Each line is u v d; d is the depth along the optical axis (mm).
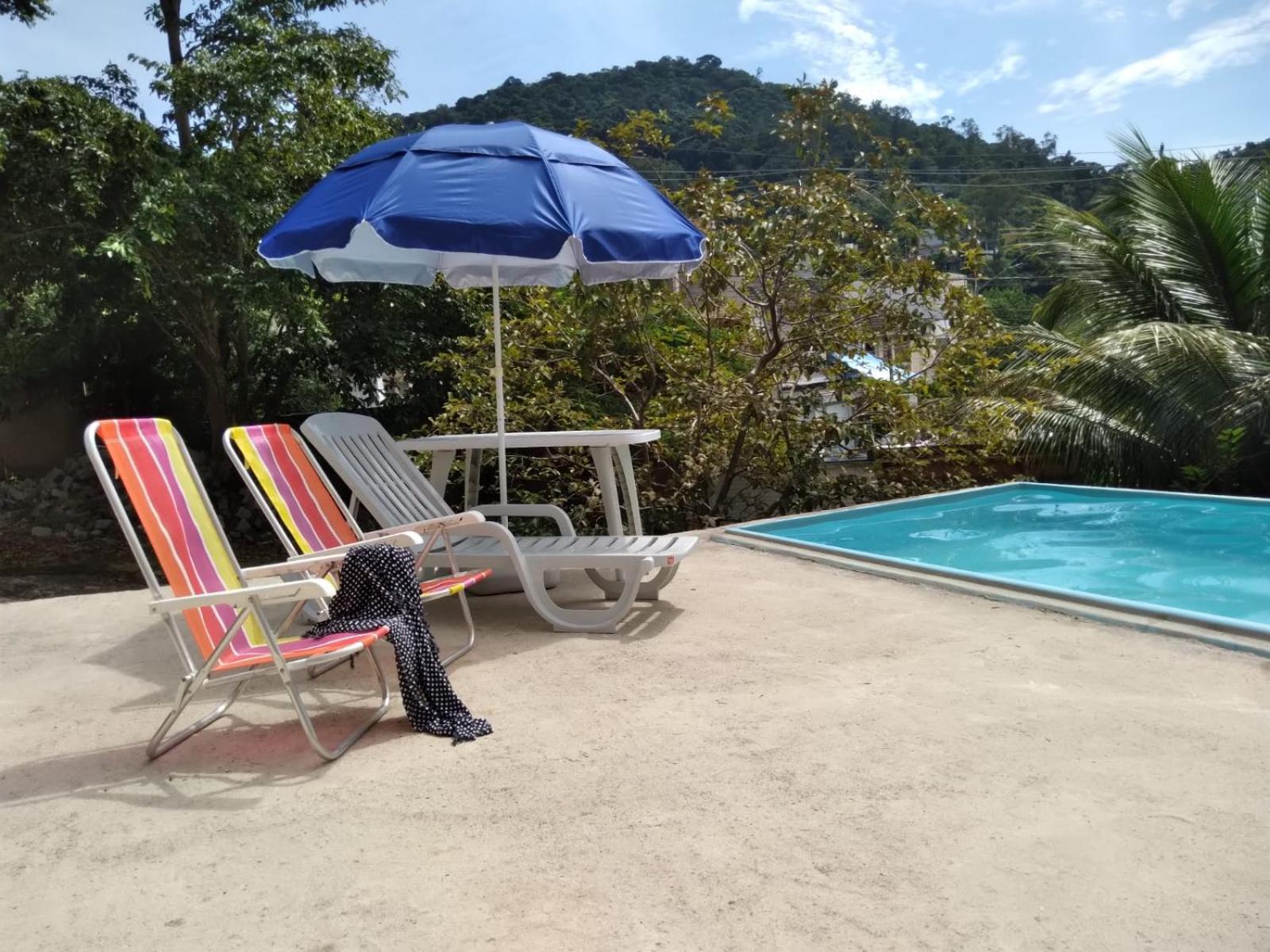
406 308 13094
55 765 2988
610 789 2625
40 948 1958
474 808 2545
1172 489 11375
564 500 10227
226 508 13273
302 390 15203
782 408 9258
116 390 15039
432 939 1934
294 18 13664
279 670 2863
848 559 5609
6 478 14695
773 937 1899
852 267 9086
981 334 9656
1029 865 2146
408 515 4688
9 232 10906
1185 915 1932
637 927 1949
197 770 2900
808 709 3209
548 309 9781
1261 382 10281
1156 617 4082
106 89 12852
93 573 10891
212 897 2139
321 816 2535
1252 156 12398
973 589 4754
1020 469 12000
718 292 9023
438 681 3242
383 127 13148
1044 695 3273
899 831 2324
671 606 4762
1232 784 2531
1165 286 12570
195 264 11102
